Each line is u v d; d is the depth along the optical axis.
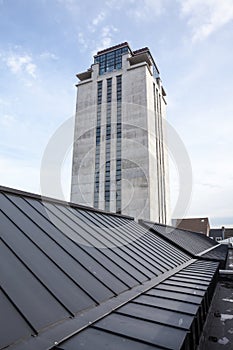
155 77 92.94
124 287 7.74
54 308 5.14
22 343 3.93
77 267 7.50
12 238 6.98
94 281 7.18
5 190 9.91
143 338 4.45
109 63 86.88
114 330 4.77
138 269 9.90
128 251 11.73
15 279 5.38
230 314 10.60
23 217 8.83
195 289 8.10
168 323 5.14
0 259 5.79
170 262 13.62
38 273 6.05
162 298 7.05
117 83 80.06
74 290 6.19
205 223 97.69
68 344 4.17
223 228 99.56
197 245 28.02
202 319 8.41
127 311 5.90
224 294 13.96
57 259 7.28
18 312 4.54
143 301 6.73
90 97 83.19
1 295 4.74
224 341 8.07
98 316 5.45
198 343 6.95
